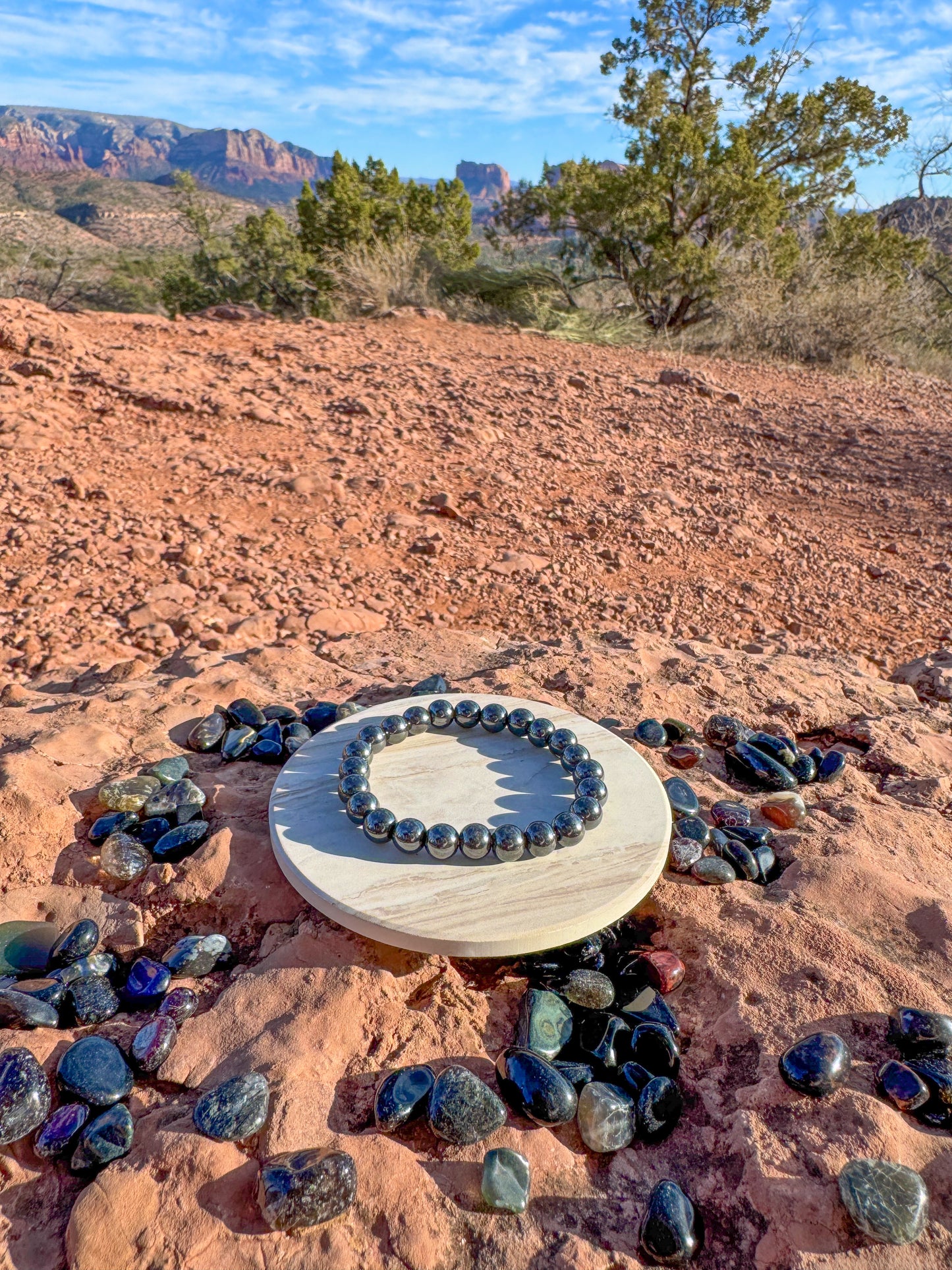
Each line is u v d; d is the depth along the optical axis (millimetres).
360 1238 140
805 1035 175
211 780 251
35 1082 157
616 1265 140
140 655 339
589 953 197
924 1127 161
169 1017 174
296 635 365
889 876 219
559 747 238
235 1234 139
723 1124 163
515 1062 166
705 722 295
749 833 235
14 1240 140
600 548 495
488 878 195
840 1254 139
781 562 508
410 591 423
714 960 195
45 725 270
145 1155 149
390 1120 156
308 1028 172
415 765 241
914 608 460
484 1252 140
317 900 190
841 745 300
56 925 201
